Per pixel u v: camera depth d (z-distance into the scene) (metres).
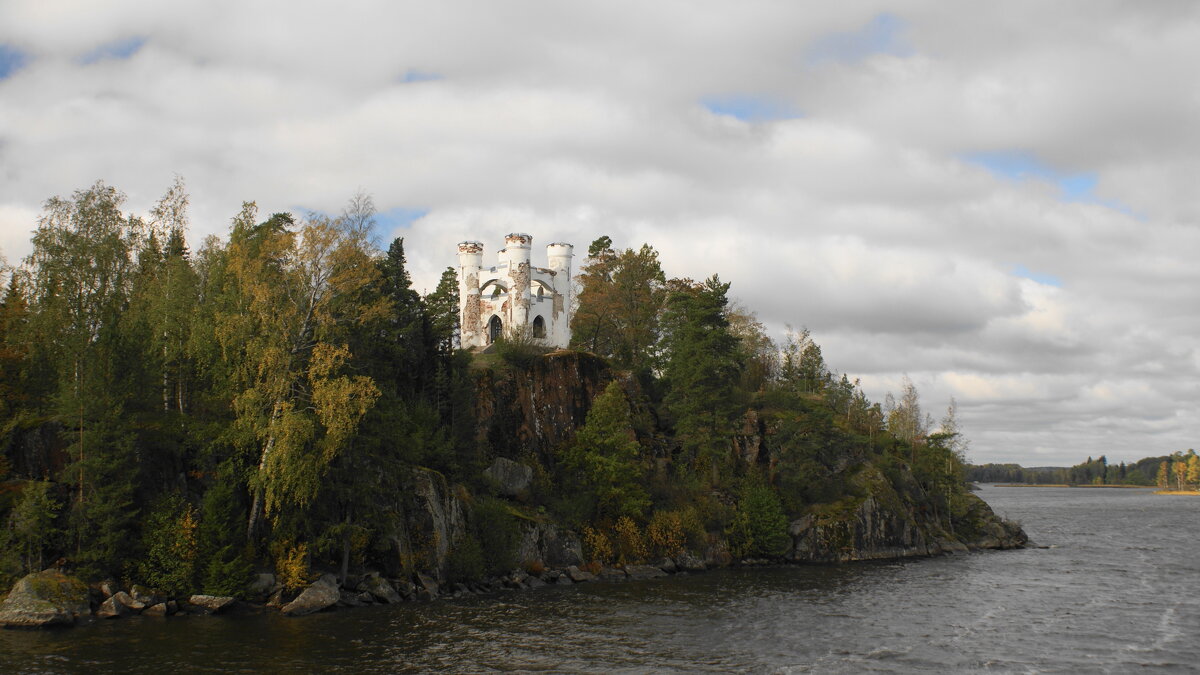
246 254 67.69
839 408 148.75
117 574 60.91
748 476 103.31
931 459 131.12
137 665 46.94
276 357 63.09
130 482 61.97
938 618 64.44
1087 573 91.00
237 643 52.28
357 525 65.81
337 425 61.44
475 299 113.56
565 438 98.69
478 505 79.69
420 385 87.62
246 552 63.75
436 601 68.50
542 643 54.53
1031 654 53.75
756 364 139.12
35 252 74.44
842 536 101.88
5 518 60.06
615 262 133.38
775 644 55.41
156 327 70.31
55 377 70.12
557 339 117.44
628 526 88.69
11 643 51.06
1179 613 67.25
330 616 60.97
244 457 66.56
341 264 66.88
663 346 121.12
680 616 63.84
